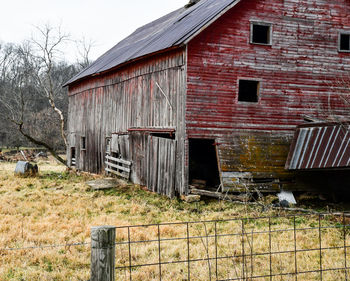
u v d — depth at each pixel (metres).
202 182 16.73
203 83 15.96
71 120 29.00
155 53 17.20
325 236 10.17
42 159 44.38
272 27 17.09
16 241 9.81
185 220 12.56
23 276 7.47
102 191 18.00
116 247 9.41
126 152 20.23
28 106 53.53
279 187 16.38
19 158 42.69
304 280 7.04
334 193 16.20
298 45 17.52
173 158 16.08
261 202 14.38
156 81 17.89
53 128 50.97
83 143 26.70
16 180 21.89
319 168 14.14
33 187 19.89
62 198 16.23
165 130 16.84
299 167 14.60
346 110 18.06
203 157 21.05
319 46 17.86
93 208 14.39
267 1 17.08
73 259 8.46
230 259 8.23
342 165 13.64
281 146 16.86
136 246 9.54
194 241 9.85
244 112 16.53
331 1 18.14
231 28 16.48
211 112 16.03
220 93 16.20
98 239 4.83
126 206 14.70
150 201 15.77
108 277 4.84
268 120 16.88
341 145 14.38
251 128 16.59
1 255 8.57
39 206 14.19
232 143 16.19
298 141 15.43
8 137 53.59
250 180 16.05
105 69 22.06
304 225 11.59
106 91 23.11
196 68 15.88
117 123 21.58
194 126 15.76
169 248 9.33
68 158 29.64
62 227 11.30
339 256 8.47
